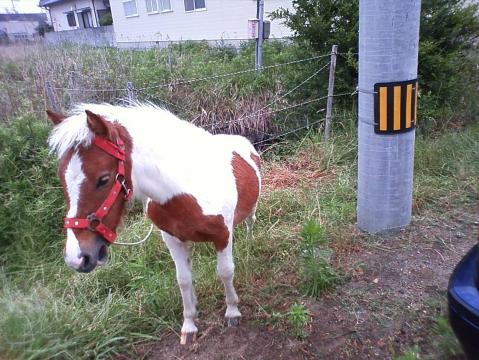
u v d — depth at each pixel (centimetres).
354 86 584
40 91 658
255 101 640
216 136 317
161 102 620
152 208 235
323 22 567
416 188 416
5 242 380
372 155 334
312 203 420
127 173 196
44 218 387
